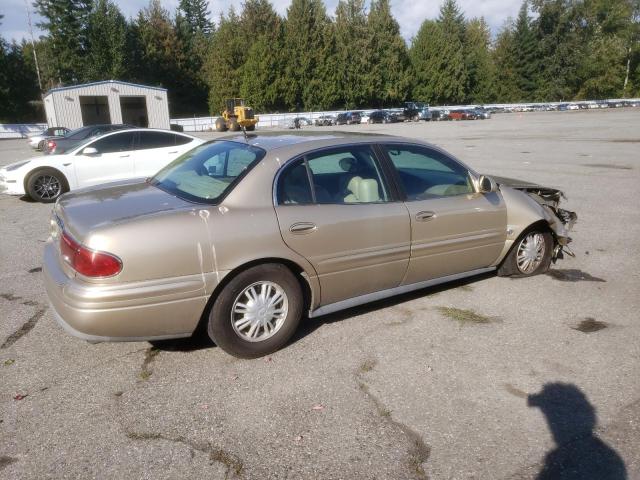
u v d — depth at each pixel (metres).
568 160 14.56
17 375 3.27
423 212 4.02
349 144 3.86
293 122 46.19
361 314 4.19
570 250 5.98
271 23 57.44
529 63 72.44
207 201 3.33
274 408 2.91
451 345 3.66
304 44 55.88
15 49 55.50
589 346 3.64
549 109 63.53
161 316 3.07
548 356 3.50
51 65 56.25
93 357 3.51
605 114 50.50
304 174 3.59
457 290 4.70
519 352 3.56
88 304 2.90
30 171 9.27
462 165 4.45
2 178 9.46
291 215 3.41
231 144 4.03
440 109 52.22
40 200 9.41
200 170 3.82
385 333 3.85
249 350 3.40
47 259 3.47
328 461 2.48
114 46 55.12
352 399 3.00
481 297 4.54
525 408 2.91
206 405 2.94
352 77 59.34
